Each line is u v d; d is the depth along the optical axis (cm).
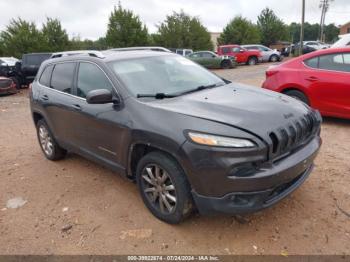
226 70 2381
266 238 317
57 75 485
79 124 427
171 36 3972
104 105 381
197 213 358
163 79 404
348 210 354
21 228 354
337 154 507
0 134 732
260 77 1695
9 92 1392
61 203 400
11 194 431
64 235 338
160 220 351
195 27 4034
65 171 491
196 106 332
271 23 5316
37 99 512
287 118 319
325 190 396
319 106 641
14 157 570
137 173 359
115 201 395
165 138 308
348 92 604
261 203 294
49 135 516
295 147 321
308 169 356
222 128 290
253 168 288
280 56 3080
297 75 661
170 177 321
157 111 330
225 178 284
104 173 475
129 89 368
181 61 465
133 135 340
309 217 345
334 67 626
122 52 453
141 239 326
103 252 312
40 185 451
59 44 3494
